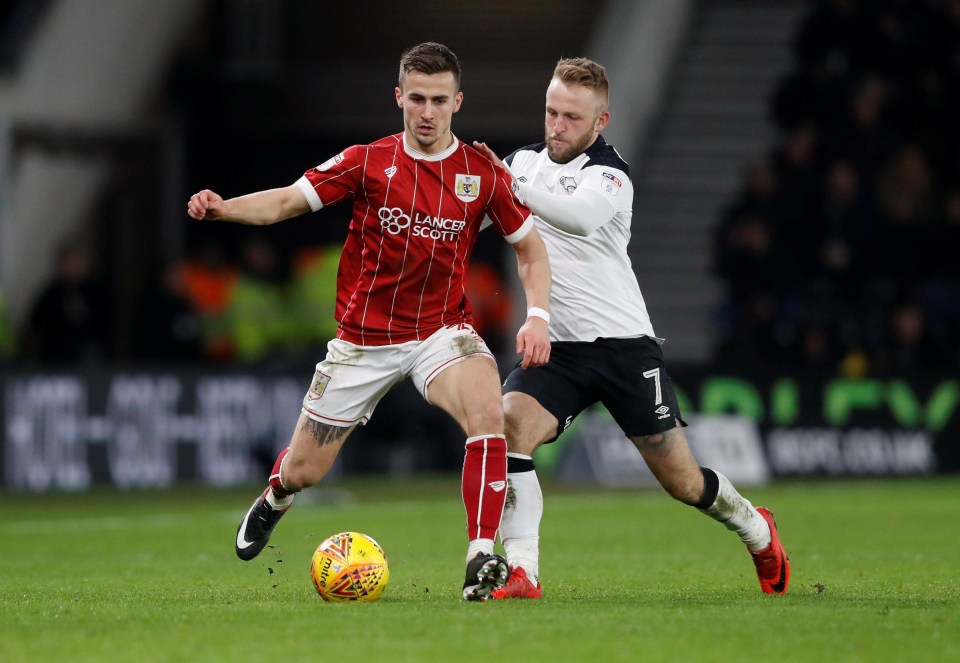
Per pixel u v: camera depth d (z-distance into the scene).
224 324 60.31
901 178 68.88
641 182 73.75
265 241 72.88
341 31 79.31
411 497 50.06
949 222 66.25
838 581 24.11
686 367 59.16
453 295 20.67
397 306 20.45
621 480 57.06
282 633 16.69
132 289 68.25
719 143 75.12
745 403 59.50
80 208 67.00
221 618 18.12
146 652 15.52
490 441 19.86
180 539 35.38
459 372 20.19
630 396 21.47
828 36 71.69
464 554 30.70
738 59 78.38
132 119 70.31
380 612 18.45
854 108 70.12
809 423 60.09
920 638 16.44
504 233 20.59
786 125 70.62
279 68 76.38
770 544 21.84
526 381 21.34
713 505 21.69
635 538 34.72
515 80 76.81
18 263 63.56
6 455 51.59
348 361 20.64
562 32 79.12
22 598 21.41
